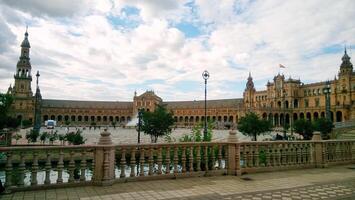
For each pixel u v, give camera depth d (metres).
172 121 47.38
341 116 114.62
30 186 9.37
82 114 190.88
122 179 10.68
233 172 12.59
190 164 12.03
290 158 14.44
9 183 9.06
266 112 130.88
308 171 13.87
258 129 56.12
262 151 13.71
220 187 10.31
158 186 10.26
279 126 130.00
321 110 121.00
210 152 13.17
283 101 142.88
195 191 9.67
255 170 13.20
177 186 10.34
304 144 14.88
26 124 123.00
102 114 194.25
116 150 11.30
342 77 122.25
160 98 194.75
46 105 183.62
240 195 9.27
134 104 182.75
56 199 8.46
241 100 178.88
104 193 9.21
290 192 9.75
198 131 18.55
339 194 9.55
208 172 12.26
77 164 15.04
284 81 147.38
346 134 56.50
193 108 185.62
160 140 53.81
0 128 57.47
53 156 17.16
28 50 159.88
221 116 173.00
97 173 10.19
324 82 133.00
